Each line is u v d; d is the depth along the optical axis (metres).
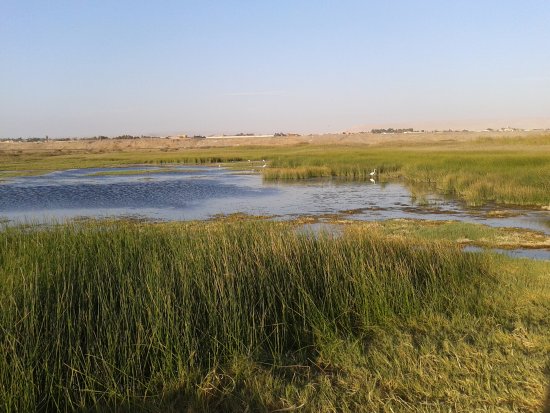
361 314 6.93
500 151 50.50
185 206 23.28
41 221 17.75
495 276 8.91
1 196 27.11
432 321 6.79
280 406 4.76
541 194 21.77
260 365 5.64
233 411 4.68
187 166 56.59
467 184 26.52
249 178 39.34
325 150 78.56
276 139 144.50
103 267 6.64
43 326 5.51
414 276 8.20
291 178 38.09
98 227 8.96
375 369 5.40
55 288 6.00
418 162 38.66
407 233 15.02
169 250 7.59
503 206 21.56
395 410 4.58
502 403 4.62
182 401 4.93
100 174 43.97
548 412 4.45
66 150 120.50
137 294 6.05
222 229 8.78
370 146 99.12
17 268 6.77
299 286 6.93
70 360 5.17
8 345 5.05
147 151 106.31
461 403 4.65
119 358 5.35
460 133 144.38
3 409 4.51
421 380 5.09
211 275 6.75
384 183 33.69
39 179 38.81
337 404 4.75
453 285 8.18
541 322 6.66
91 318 5.75
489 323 6.63
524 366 5.29
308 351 6.18
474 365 5.33
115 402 4.82
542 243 13.64
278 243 7.89
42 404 4.84
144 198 26.31
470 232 14.89
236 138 152.38
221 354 5.81
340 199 25.30
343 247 8.46
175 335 5.61
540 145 68.88
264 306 6.63
